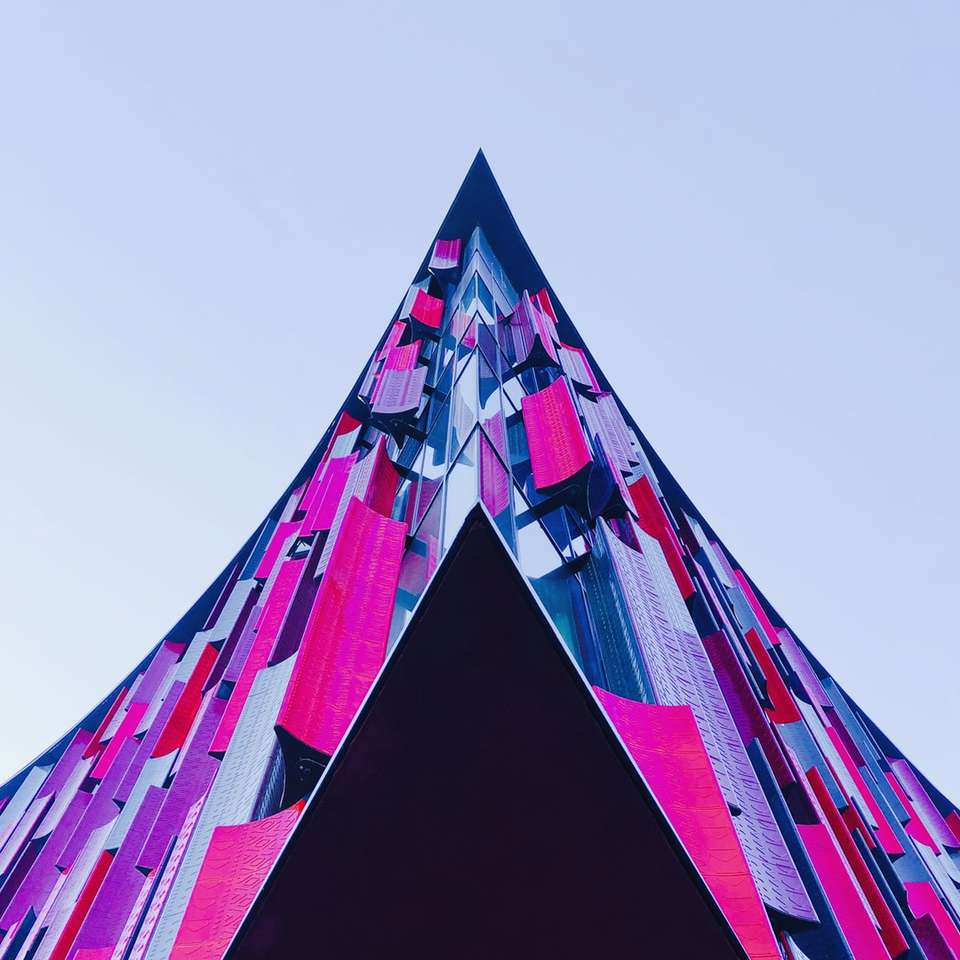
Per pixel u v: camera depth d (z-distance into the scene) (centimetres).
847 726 2416
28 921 1617
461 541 414
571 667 399
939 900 1477
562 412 1207
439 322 1961
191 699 1559
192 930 540
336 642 802
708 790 571
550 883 398
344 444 1847
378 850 401
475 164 2641
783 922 612
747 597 2159
